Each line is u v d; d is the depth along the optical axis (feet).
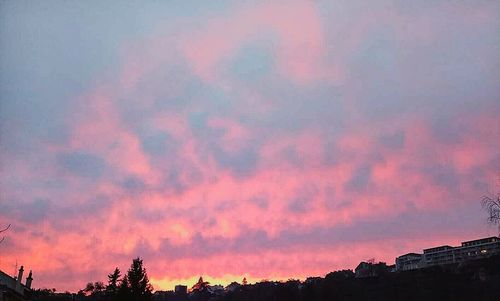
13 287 109.70
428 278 252.83
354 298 262.67
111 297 173.06
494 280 182.50
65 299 196.44
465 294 194.70
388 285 266.36
